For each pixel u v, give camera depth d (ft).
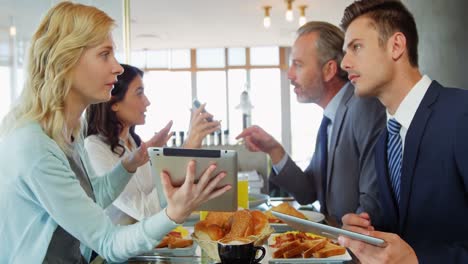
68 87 3.29
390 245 2.52
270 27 16.70
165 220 2.96
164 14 13.67
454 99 3.27
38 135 3.10
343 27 3.76
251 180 7.72
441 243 3.16
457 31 6.70
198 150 2.79
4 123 3.31
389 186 3.74
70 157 3.67
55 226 3.19
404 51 3.44
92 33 3.27
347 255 3.30
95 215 3.09
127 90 5.57
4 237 3.14
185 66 22.36
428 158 3.26
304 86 5.51
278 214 3.02
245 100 16.10
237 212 3.20
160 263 3.34
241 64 22.99
